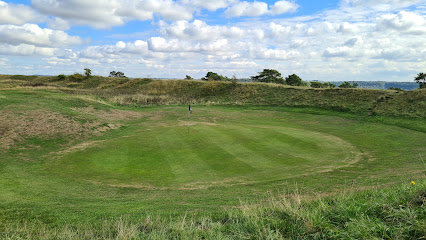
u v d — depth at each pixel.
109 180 11.36
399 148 16.95
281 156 14.84
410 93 32.50
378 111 29.05
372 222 4.60
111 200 8.91
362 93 36.28
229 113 35.06
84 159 14.44
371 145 17.98
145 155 15.05
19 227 6.21
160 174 12.12
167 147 16.70
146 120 29.23
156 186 10.65
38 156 15.08
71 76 70.38
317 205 6.25
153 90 55.53
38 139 18.20
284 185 10.21
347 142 18.72
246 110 37.34
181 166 13.20
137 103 41.41
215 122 28.86
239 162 13.76
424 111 26.33
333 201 6.63
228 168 12.87
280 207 6.16
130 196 9.44
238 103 42.03
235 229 5.29
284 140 18.50
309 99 38.78
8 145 16.42
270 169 12.66
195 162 13.78
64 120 22.81
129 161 14.02
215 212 7.05
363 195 6.95
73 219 6.79
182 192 9.88
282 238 4.57
